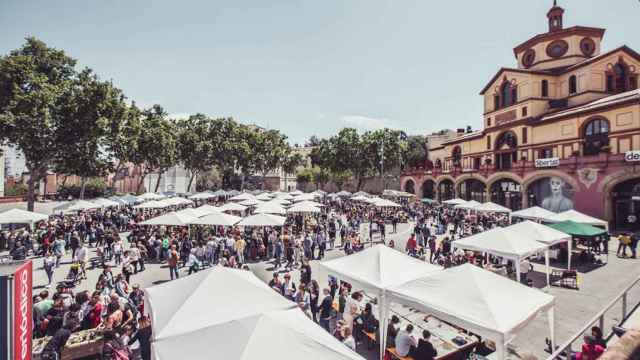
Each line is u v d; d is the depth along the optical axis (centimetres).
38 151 2456
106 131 2797
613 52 3316
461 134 5912
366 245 2228
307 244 1773
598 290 1327
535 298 761
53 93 2397
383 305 850
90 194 5144
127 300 930
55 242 1620
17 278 494
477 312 679
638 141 2522
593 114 2834
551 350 802
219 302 629
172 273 1402
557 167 2989
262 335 481
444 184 4891
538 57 3981
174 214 1814
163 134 4272
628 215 2614
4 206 3250
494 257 1714
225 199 5262
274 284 1073
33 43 2536
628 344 363
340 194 4825
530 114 3612
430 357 759
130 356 737
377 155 5675
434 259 1794
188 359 484
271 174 8206
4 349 473
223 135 5603
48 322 822
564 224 1777
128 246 2080
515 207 3547
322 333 530
